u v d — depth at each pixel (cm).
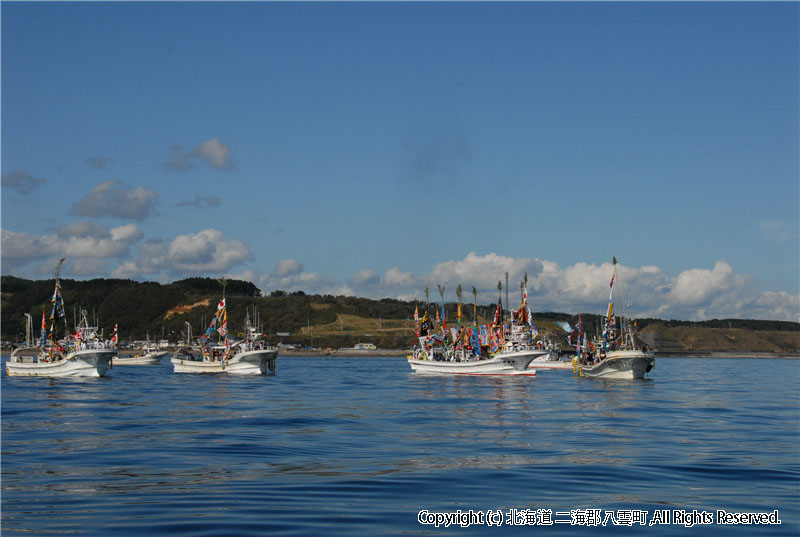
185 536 2114
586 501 2592
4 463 3306
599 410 5869
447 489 2758
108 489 2752
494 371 11356
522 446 3838
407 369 15875
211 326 12594
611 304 10800
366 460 3388
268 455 3528
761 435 4312
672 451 3675
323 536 2117
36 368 10525
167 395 7419
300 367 17125
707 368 18300
